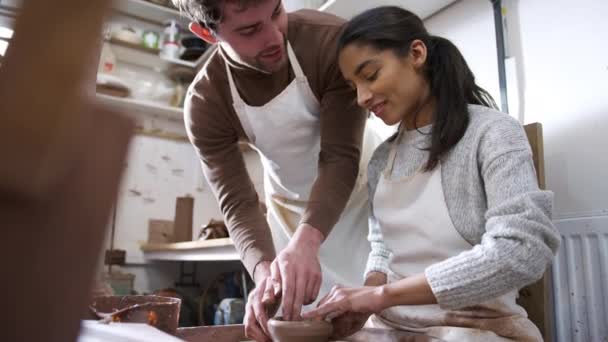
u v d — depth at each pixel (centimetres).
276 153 147
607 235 133
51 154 22
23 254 24
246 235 129
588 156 142
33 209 24
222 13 97
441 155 106
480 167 100
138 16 353
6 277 24
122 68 345
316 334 89
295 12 137
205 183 368
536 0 161
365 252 165
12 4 23
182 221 343
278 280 104
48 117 22
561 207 149
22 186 22
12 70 22
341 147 127
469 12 186
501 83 168
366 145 168
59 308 25
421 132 114
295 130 140
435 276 87
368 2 196
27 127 21
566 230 144
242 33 102
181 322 310
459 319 100
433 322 105
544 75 157
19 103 21
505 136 96
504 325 94
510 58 167
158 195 350
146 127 354
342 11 205
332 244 161
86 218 26
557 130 152
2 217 23
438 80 110
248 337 103
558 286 144
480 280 84
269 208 177
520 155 92
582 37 147
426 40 112
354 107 128
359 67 106
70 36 22
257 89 131
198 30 126
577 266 140
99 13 23
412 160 115
